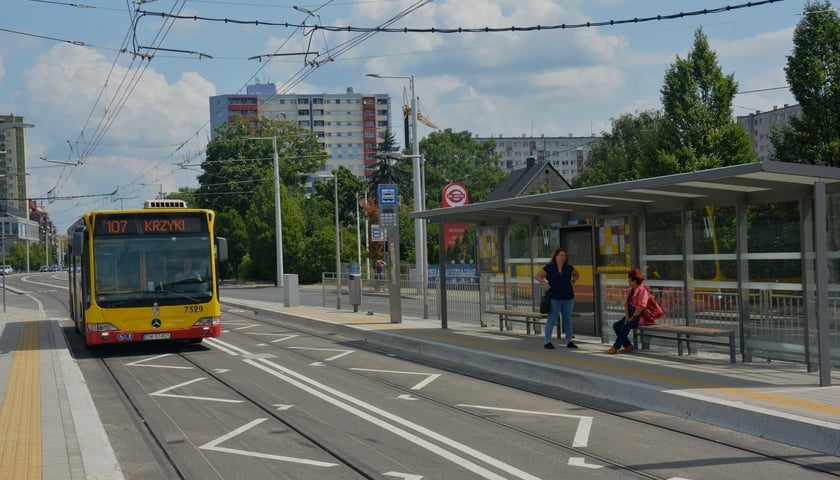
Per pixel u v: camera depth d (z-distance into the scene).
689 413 9.54
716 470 7.23
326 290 31.03
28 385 12.53
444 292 19.78
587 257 16.14
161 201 18.09
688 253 13.65
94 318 16.72
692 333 12.68
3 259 34.69
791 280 11.77
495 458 7.82
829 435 7.77
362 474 7.38
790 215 11.79
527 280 18.08
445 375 13.48
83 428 9.20
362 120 161.00
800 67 28.16
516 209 16.36
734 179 10.82
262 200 64.50
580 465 7.50
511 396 11.34
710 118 33.88
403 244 61.59
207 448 8.56
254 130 86.31
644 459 7.67
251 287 60.62
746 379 10.91
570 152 182.62
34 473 7.25
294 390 12.16
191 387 12.79
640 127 72.31
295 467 7.70
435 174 90.44
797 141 28.23
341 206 91.12
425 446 8.37
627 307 13.97
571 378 11.86
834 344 11.28
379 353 16.84
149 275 17.16
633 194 13.05
